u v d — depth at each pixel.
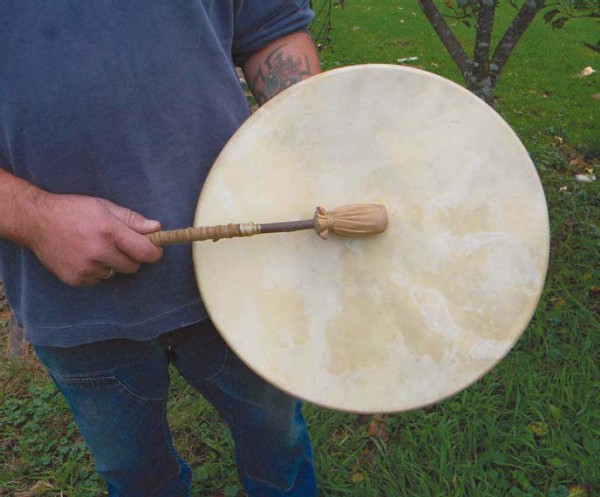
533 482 2.26
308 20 1.55
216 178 1.31
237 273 1.35
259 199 1.33
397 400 1.34
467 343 1.32
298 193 1.33
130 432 1.58
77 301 1.36
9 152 1.25
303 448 1.83
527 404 2.49
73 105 1.20
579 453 2.31
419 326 1.33
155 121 1.27
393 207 1.32
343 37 7.95
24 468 2.49
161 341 1.48
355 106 1.30
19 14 1.15
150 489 1.74
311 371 1.36
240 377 1.59
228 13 1.36
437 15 3.12
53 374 1.50
